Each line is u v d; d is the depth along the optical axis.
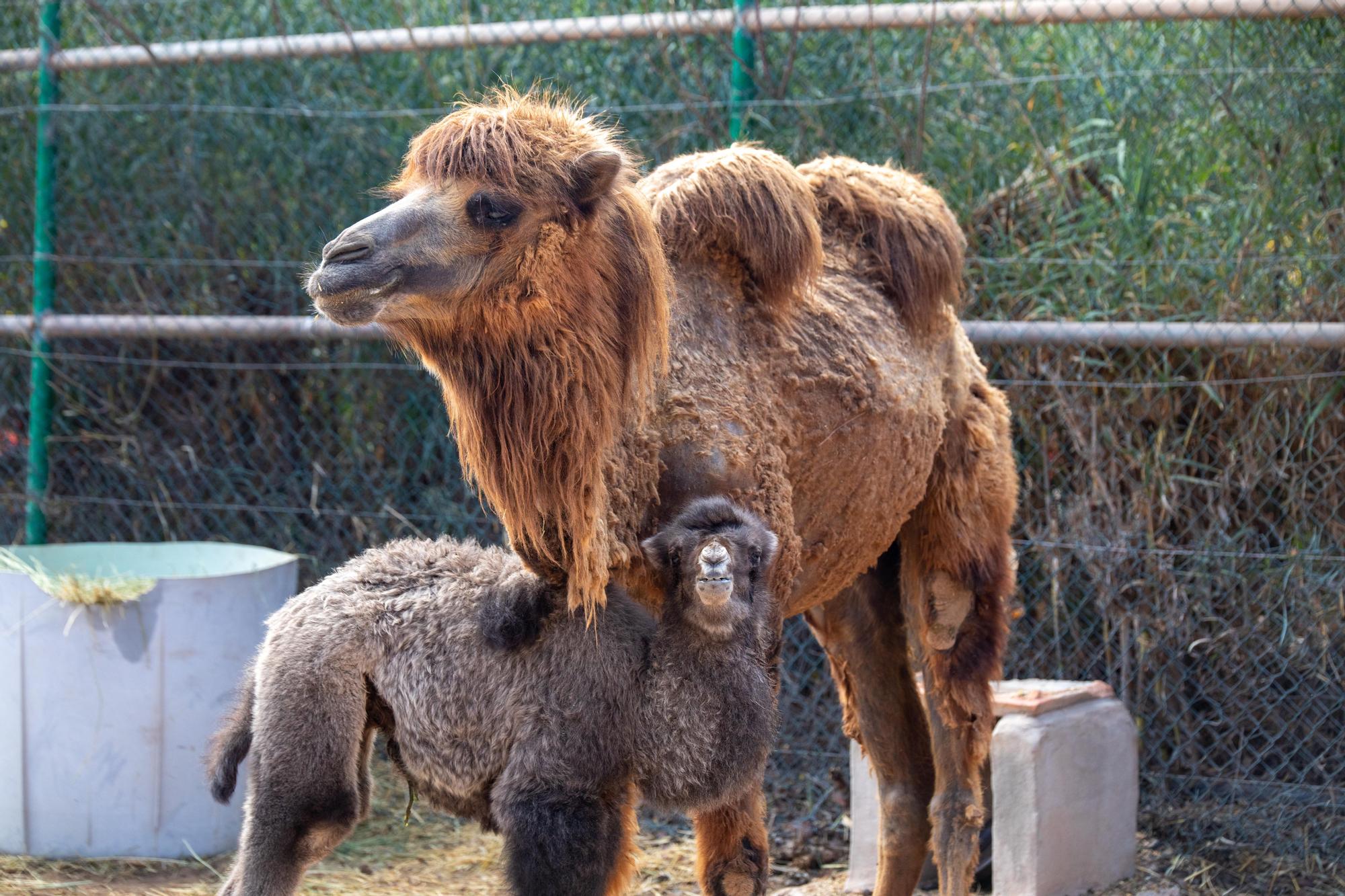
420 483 7.19
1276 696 5.84
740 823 3.66
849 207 4.34
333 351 7.18
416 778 3.44
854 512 4.05
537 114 3.34
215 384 7.41
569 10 7.09
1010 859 4.75
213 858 5.16
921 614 4.54
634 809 3.37
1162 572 5.82
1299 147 5.83
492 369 3.21
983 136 6.37
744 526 3.35
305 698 3.32
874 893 4.71
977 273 6.27
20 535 7.36
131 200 7.51
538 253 3.15
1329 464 5.85
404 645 3.37
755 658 3.34
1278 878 5.20
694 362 3.62
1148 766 5.89
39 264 6.78
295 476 7.25
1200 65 6.04
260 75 7.26
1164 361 5.75
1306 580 5.71
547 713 3.22
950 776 4.50
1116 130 6.09
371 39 6.27
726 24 5.97
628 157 3.39
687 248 3.77
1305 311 5.77
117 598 4.95
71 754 5.00
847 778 6.05
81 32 7.55
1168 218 5.92
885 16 5.81
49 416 6.88
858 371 3.93
